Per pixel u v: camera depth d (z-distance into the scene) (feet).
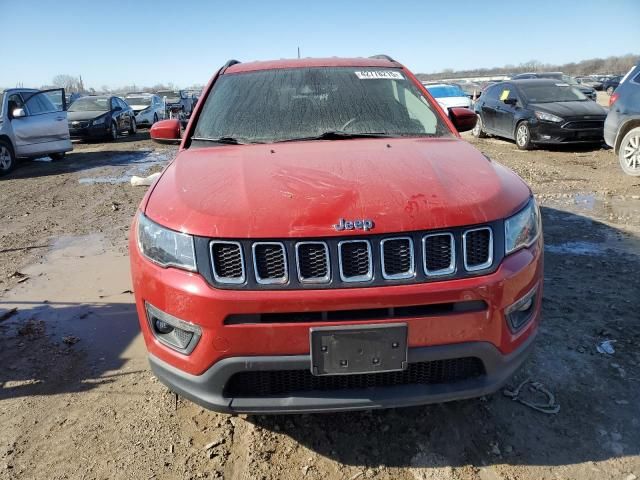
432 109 10.85
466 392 6.74
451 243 6.47
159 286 6.75
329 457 7.52
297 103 10.60
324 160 8.10
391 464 7.36
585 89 59.06
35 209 23.52
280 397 6.64
